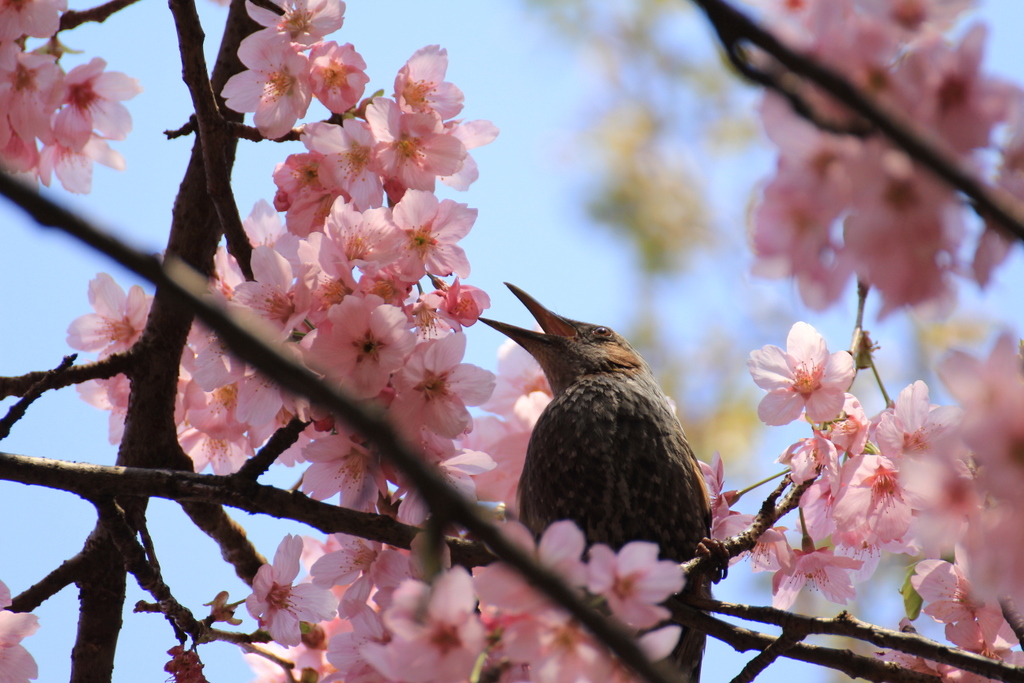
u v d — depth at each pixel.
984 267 4.83
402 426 4.99
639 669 4.20
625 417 5.14
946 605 5.00
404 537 5.00
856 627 4.98
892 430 5.00
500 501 5.16
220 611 5.01
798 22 4.83
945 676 5.00
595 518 5.13
